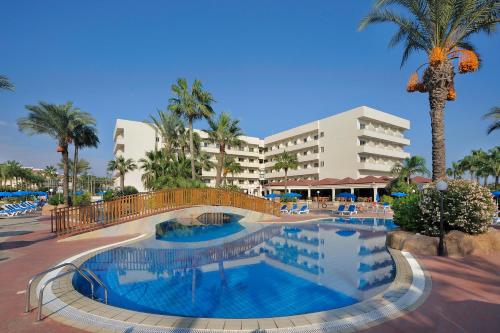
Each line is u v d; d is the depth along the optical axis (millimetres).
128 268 8297
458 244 8406
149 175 30391
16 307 4777
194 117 25688
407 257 8195
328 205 36969
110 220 13039
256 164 65500
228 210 18531
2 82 12664
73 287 5844
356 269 8352
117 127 44875
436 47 11305
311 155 51375
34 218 21578
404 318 4297
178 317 4344
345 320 4207
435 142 11445
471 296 5172
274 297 6230
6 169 66125
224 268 8477
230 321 4199
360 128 44812
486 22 11258
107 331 3975
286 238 13867
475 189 9516
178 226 18109
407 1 11898
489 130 22031
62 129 24422
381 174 46344
